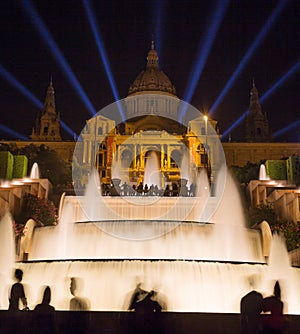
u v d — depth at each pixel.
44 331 11.65
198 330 12.80
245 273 21.00
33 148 62.38
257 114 105.12
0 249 26.14
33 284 20.78
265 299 11.56
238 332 12.84
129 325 12.48
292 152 92.12
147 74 109.06
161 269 20.69
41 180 40.22
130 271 20.61
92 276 20.55
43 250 27.94
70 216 38.34
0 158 45.66
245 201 42.97
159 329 11.68
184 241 26.86
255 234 28.92
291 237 28.41
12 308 12.27
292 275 21.77
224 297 20.39
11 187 33.78
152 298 13.78
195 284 20.45
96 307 19.97
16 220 32.78
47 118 103.44
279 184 42.03
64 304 20.22
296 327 12.91
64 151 90.94
